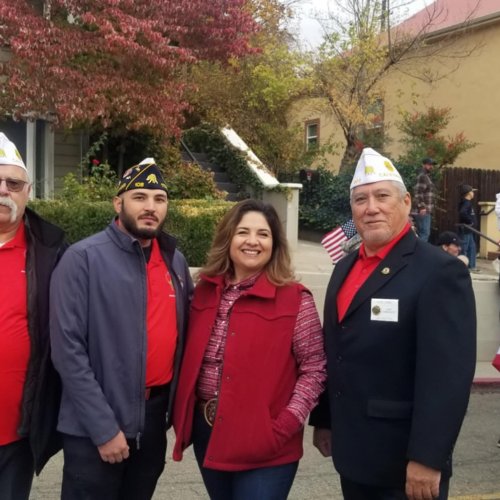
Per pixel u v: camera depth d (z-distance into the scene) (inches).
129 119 420.2
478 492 176.2
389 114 799.1
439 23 754.2
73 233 328.8
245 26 502.9
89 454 113.2
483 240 578.9
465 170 586.2
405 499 103.6
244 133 634.2
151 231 117.6
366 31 658.2
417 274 102.3
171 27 448.5
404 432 101.7
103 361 112.7
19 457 119.6
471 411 257.9
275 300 115.6
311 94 671.1
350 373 106.3
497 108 685.3
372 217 107.6
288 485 114.4
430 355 97.4
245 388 111.0
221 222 123.8
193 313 122.6
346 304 110.3
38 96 384.5
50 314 113.8
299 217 598.2
